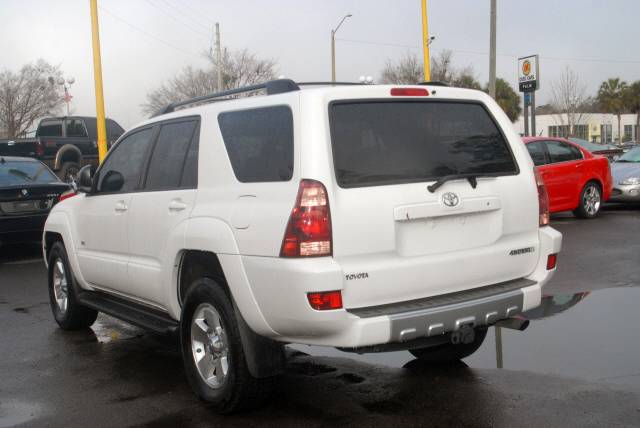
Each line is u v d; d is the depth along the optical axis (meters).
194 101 5.25
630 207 15.91
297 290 3.77
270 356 4.21
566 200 13.41
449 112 4.50
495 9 22.05
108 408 4.65
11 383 5.22
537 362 5.28
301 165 3.90
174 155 5.08
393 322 3.83
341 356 5.63
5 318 7.36
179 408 4.61
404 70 45.53
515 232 4.54
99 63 18.03
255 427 4.25
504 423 4.15
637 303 6.95
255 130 4.32
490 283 4.44
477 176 4.38
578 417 4.20
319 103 3.99
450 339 4.23
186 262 4.82
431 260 4.12
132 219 5.36
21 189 10.89
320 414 4.41
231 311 4.28
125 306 5.75
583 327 6.19
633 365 5.13
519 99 58.09
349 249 3.86
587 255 9.70
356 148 4.04
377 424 4.21
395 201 4.00
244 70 43.78
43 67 47.62
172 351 6.03
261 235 3.98
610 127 68.31
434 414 4.34
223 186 4.45
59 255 6.67
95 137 22.23
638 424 4.07
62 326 6.82
